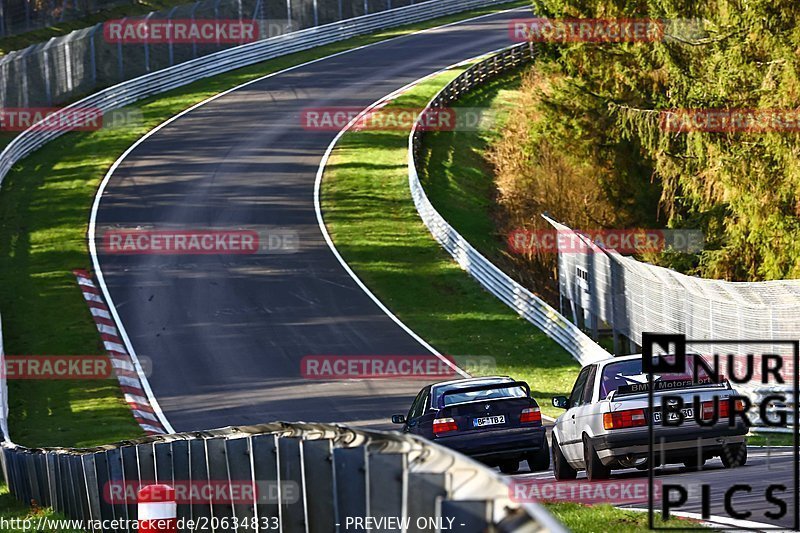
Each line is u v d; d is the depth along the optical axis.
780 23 122.75
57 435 95.44
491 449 64.00
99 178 185.75
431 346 121.12
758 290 79.81
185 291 136.88
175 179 185.88
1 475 87.56
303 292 137.62
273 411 99.12
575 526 38.12
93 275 143.00
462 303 137.50
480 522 16.33
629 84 164.75
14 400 106.62
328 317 129.50
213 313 129.62
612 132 173.25
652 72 161.38
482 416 64.31
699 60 142.88
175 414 100.12
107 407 102.62
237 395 104.31
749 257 133.12
